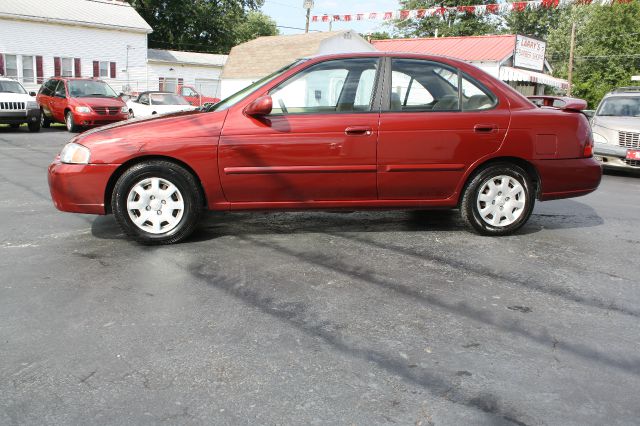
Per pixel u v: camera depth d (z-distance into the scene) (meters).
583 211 6.95
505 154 5.19
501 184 5.32
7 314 3.47
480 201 5.32
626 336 3.30
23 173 9.37
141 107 22.30
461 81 5.21
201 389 2.66
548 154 5.29
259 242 5.14
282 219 6.08
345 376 2.79
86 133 5.04
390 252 4.86
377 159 5.00
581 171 5.42
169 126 4.88
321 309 3.61
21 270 4.29
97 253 4.75
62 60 34.59
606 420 2.44
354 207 5.15
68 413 2.46
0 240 5.12
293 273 4.29
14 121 18.23
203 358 2.96
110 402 2.55
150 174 4.86
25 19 32.66
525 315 3.58
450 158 5.11
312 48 30.45
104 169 4.79
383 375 2.80
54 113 20.12
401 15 18.92
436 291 3.96
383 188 5.09
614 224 6.20
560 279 4.27
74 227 5.63
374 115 5.01
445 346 3.13
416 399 2.59
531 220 6.31
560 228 5.93
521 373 2.85
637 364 2.96
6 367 2.84
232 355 2.99
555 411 2.51
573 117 5.39
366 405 2.54
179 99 22.95
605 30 44.03
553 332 3.33
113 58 36.62
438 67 5.20
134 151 4.78
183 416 2.45
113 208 4.88
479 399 2.60
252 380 2.75
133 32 37.12
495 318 3.52
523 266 4.56
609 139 10.90
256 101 4.79
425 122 5.05
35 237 5.23
